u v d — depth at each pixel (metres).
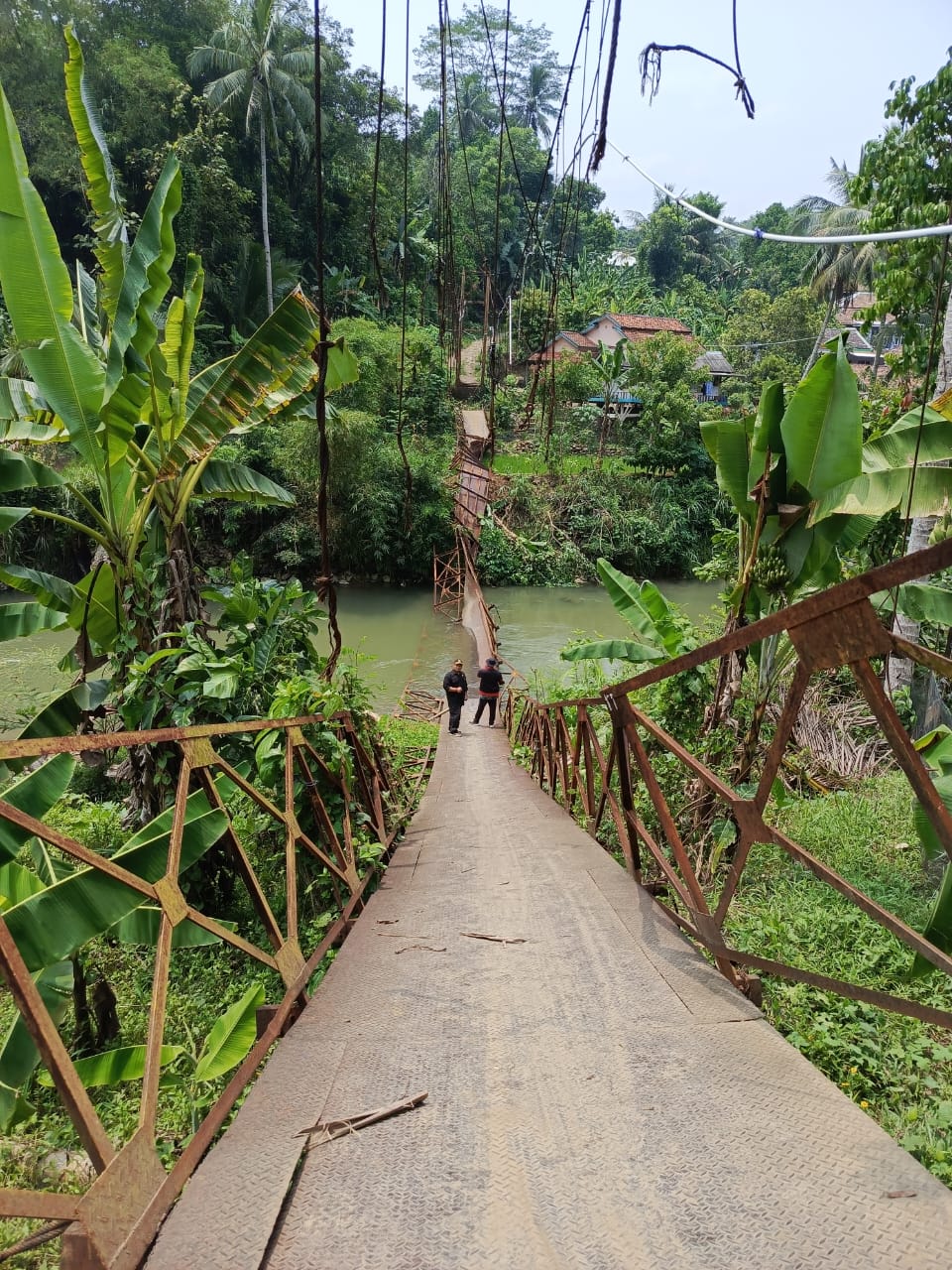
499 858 5.36
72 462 23.19
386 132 40.03
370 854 5.07
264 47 29.00
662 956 3.18
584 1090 2.22
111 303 6.53
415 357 29.47
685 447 32.22
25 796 3.85
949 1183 2.37
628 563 30.98
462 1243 1.63
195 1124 3.13
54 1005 3.74
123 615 6.40
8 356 20.02
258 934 5.61
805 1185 1.72
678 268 62.47
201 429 6.09
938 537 7.81
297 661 6.52
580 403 35.94
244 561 6.95
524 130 40.47
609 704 4.17
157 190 5.95
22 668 13.81
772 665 5.65
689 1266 1.51
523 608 25.61
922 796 1.85
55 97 28.55
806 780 7.96
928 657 1.79
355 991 3.13
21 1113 2.81
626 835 4.30
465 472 28.56
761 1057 2.33
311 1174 1.92
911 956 4.07
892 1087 2.98
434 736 13.47
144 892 2.22
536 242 6.79
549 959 3.26
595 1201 1.74
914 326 9.10
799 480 5.22
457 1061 2.46
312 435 24.97
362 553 28.41
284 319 5.90
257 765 4.96
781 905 4.91
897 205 8.69
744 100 3.19
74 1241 1.54
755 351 38.16
